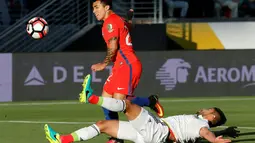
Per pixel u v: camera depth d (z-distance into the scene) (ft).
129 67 104.63
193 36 239.71
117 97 104.63
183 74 200.34
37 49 242.17
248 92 202.90
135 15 255.09
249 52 202.69
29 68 196.13
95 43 240.94
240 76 202.49
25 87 195.93
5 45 238.07
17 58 195.72
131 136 95.04
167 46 238.68
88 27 241.35
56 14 247.91
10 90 195.42
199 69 201.05
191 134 94.32
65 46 242.37
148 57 198.80
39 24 134.10
